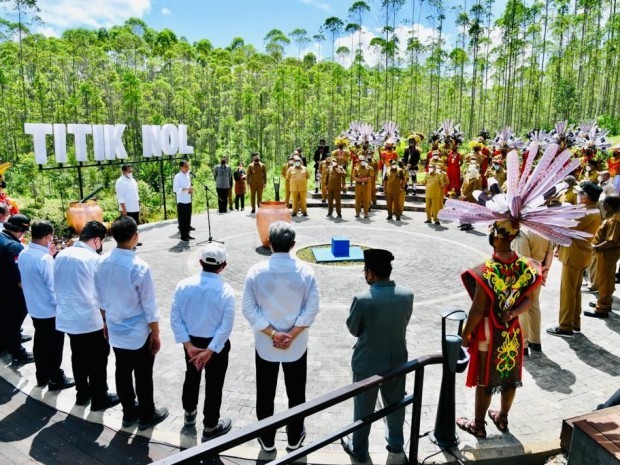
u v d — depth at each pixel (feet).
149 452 10.89
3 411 12.66
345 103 219.20
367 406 10.18
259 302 10.59
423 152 108.58
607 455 8.32
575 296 17.49
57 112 175.83
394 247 32.48
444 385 10.66
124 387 11.66
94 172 120.88
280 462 7.44
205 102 242.17
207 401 11.14
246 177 46.34
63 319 12.19
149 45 330.54
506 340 10.63
